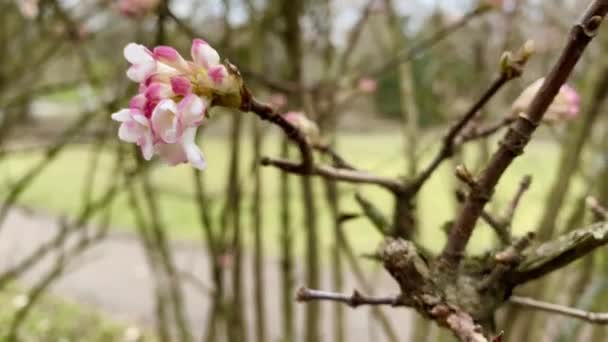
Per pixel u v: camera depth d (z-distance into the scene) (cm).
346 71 90
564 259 29
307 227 80
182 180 164
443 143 36
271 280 164
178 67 26
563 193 61
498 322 71
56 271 108
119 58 101
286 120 30
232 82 27
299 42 76
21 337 148
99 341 157
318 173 33
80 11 121
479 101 34
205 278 178
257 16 80
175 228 205
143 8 57
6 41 108
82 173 275
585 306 67
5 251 197
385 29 93
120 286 192
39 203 238
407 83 80
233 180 81
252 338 134
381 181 36
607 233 28
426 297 28
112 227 217
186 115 25
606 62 62
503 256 29
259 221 85
